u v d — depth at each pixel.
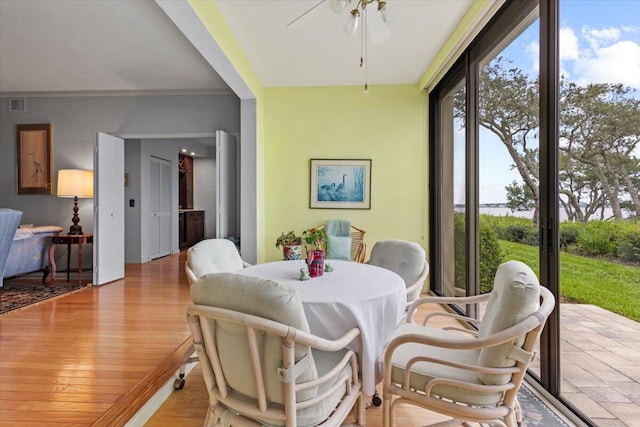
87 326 2.66
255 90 3.71
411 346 1.45
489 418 1.12
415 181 3.99
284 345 0.95
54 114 4.65
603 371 1.42
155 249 6.19
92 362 2.06
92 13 2.70
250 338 0.96
